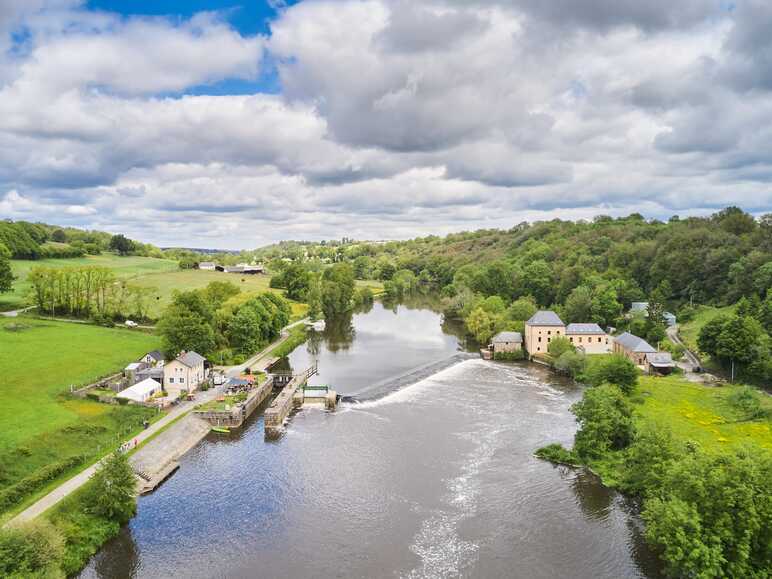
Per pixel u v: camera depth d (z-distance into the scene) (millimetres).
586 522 68875
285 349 169250
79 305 169375
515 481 79750
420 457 88375
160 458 85500
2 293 178625
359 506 72938
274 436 98438
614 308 186375
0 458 72938
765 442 84375
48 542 54594
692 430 90125
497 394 123125
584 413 88438
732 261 184750
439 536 65875
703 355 140625
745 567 52562
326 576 58562
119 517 67750
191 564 60656
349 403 117625
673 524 54312
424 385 131750
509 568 59750
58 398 98688
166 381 116812
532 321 162000
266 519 69812
